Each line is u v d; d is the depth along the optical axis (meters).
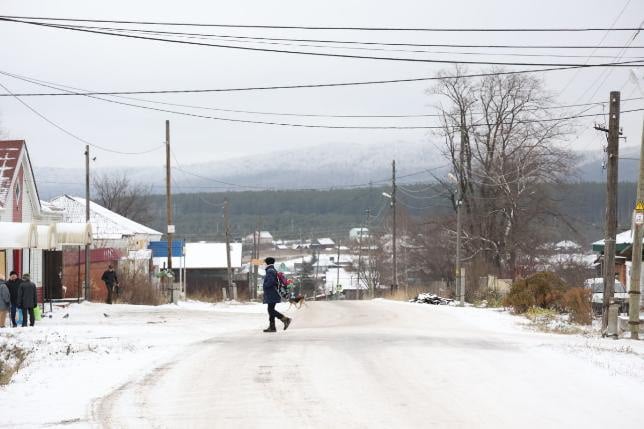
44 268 96.94
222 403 27.59
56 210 108.81
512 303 86.75
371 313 86.75
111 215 165.75
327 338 49.41
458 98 141.75
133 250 148.00
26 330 59.19
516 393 29.00
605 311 64.69
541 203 140.50
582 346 47.41
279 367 35.66
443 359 38.22
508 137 140.12
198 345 46.66
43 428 24.22
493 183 140.12
